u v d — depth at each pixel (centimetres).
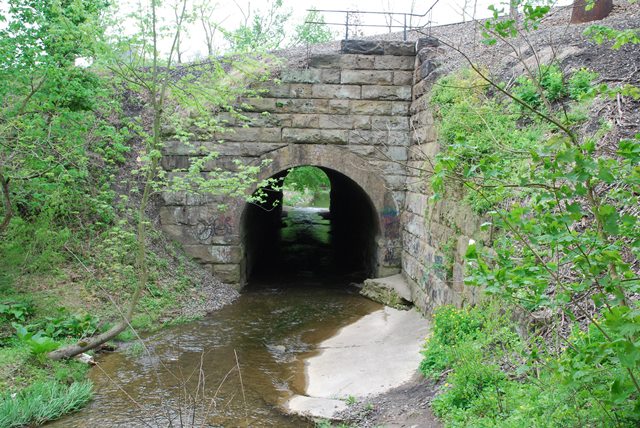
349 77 1336
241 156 1337
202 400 748
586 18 1285
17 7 902
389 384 759
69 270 1123
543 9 328
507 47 1202
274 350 977
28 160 959
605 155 638
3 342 879
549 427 381
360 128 1347
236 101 1317
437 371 712
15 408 673
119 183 1314
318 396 766
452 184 879
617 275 312
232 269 1362
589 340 415
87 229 1211
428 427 574
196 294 1258
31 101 973
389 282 1305
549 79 864
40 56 890
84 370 847
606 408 334
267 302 1298
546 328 542
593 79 863
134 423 684
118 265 1099
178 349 972
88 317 989
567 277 551
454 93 988
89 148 1252
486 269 342
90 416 705
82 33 749
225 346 994
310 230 2522
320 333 1071
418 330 999
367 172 1359
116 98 1321
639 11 1215
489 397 533
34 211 1162
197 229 1351
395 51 1330
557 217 312
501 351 588
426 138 1159
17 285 1055
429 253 1066
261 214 1823
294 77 1328
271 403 751
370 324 1105
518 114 801
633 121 707
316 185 3334
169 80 832
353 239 1928
